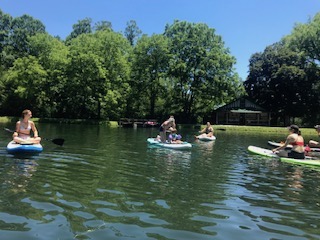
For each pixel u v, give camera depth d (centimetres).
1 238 442
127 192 701
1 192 654
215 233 491
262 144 2045
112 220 527
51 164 985
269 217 572
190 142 2061
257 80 5959
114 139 2005
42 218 521
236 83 5291
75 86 4891
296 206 645
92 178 822
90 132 2675
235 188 778
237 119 5669
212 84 5147
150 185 774
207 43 5353
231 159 1262
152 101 5481
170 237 469
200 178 880
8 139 1605
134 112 5534
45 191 676
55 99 5319
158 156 1278
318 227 530
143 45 5281
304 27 5353
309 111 5594
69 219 521
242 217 568
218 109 5666
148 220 534
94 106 5347
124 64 5075
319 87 5431
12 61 6175
